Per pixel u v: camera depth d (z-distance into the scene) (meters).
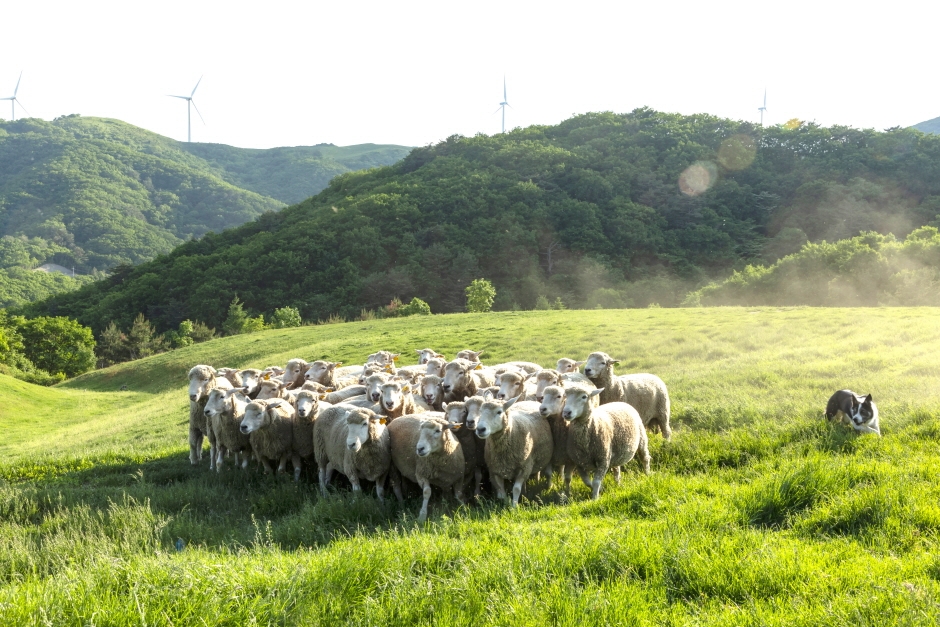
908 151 124.31
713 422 12.32
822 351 19.12
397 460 9.83
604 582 5.55
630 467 10.49
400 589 5.48
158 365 48.06
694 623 4.98
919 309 28.11
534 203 113.31
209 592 5.30
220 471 12.09
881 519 6.69
